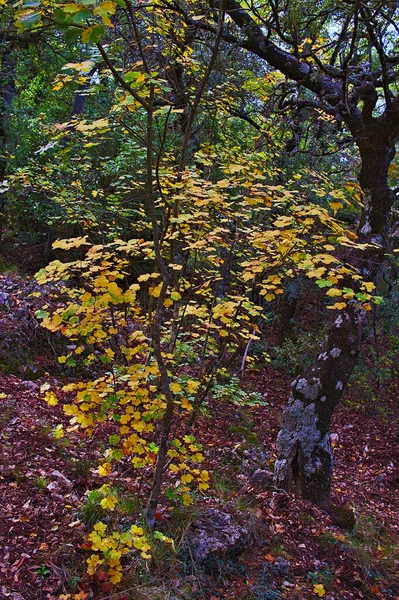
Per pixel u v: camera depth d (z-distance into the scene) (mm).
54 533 3098
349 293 2908
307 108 7094
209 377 3787
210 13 4785
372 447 7727
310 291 9266
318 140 7652
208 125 6730
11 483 3473
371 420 8781
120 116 3832
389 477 6777
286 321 9680
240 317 3500
